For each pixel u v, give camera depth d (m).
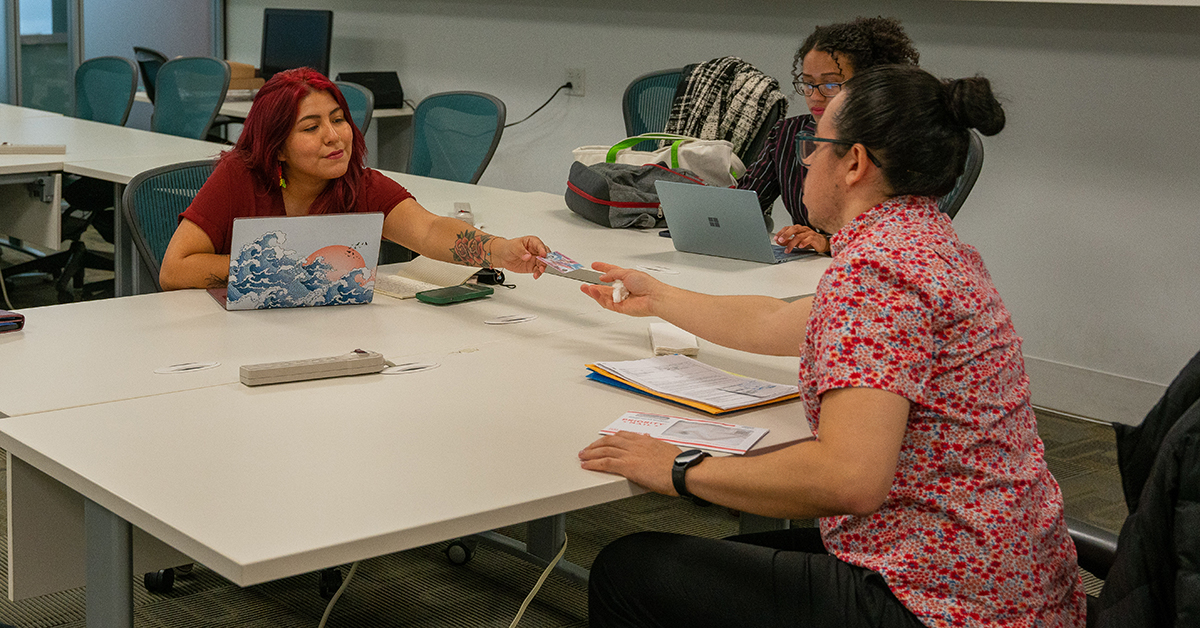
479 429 1.43
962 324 1.22
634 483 1.29
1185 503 1.10
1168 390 1.37
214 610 2.28
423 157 3.99
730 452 1.37
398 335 1.88
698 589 1.33
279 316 1.98
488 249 2.18
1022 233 3.84
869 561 1.26
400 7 5.95
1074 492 3.08
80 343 1.75
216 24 6.95
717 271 2.41
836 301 1.20
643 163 3.11
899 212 1.27
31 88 6.39
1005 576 1.23
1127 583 1.19
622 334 1.94
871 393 1.15
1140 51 3.45
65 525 1.43
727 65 3.59
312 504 1.17
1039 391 3.88
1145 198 3.52
